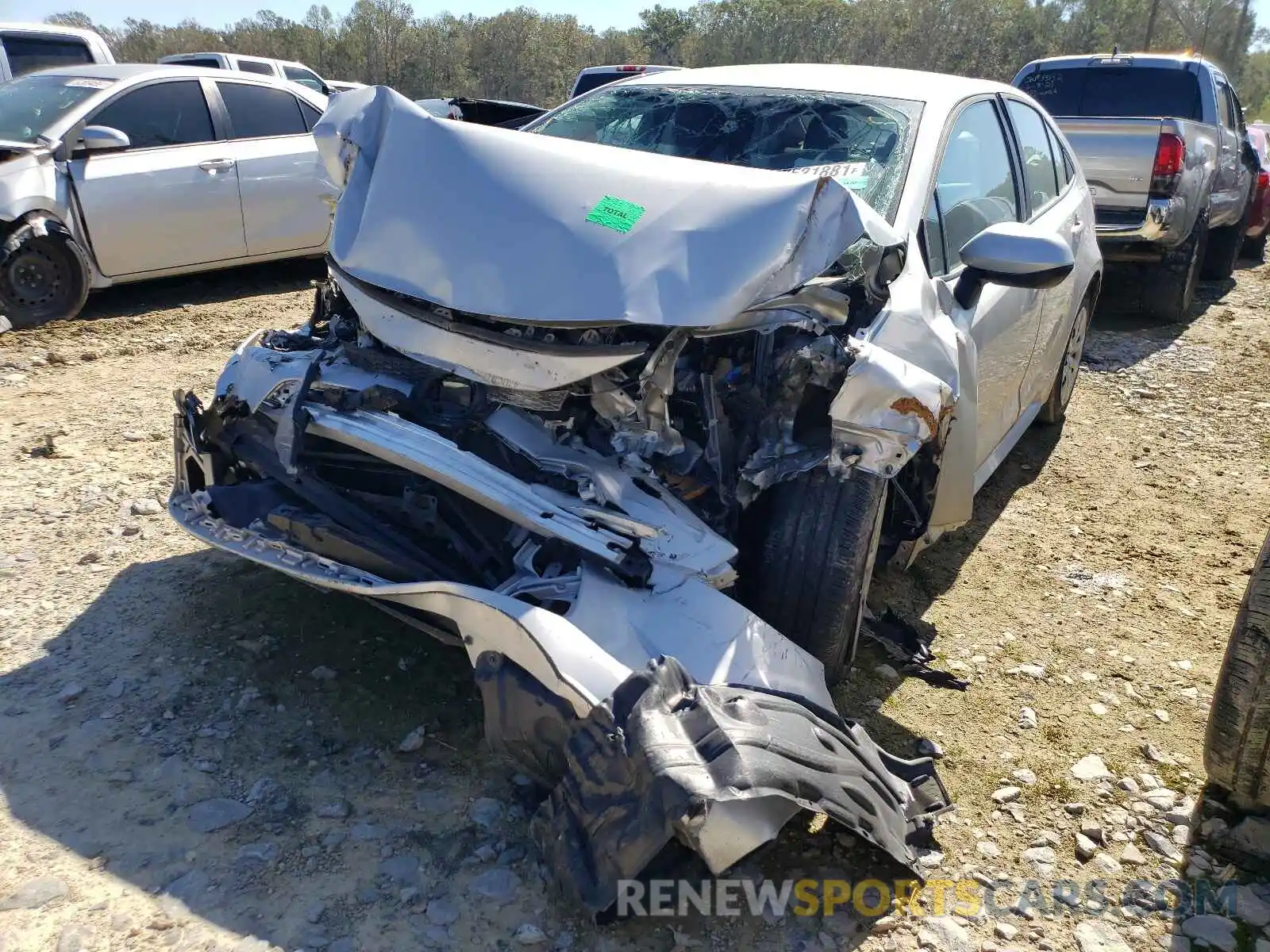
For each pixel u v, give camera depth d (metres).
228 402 3.12
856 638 2.94
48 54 10.78
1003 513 4.62
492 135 2.95
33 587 3.43
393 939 2.14
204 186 7.40
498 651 2.28
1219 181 8.88
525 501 2.51
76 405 5.26
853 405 2.57
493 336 2.61
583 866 2.07
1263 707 2.43
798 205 2.55
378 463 2.94
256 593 3.46
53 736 2.70
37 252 6.68
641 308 2.46
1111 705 3.19
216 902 2.21
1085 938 2.29
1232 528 4.51
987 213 3.89
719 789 1.92
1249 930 2.34
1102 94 9.08
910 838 2.45
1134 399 6.30
